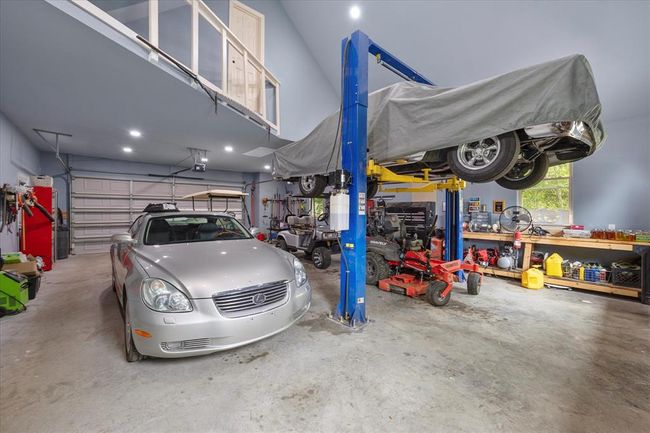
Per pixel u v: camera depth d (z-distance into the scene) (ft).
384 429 5.08
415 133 9.05
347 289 9.99
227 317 6.41
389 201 27.43
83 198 26.48
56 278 16.39
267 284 7.22
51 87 12.25
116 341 8.32
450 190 16.30
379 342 8.50
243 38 20.98
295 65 25.32
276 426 5.12
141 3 12.35
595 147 9.22
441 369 7.08
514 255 18.04
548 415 5.51
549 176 18.42
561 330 9.77
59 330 9.10
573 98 6.23
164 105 14.40
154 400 5.74
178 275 6.67
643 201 15.10
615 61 13.94
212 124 17.61
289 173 16.08
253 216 38.19
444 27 18.11
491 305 12.45
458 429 5.10
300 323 9.87
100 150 24.44
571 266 15.64
